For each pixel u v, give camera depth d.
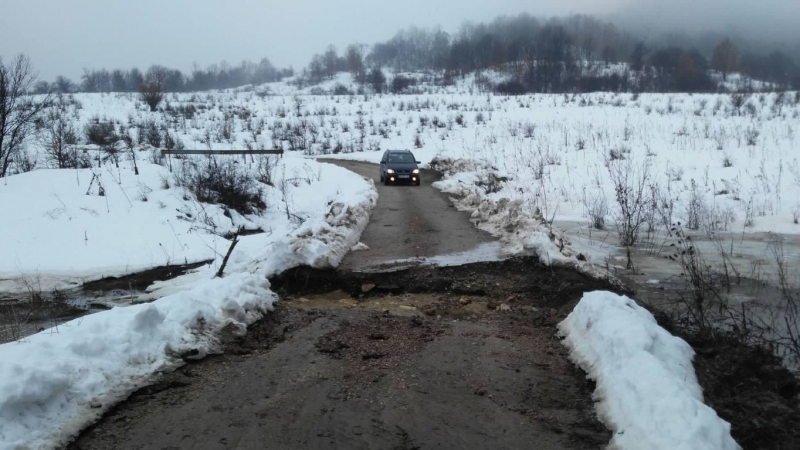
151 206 14.63
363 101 61.47
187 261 11.75
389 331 6.86
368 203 16.06
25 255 11.66
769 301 8.19
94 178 15.57
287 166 25.38
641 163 22.84
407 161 24.53
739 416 4.46
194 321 6.25
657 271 10.23
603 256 11.51
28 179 15.52
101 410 4.61
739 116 33.44
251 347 6.27
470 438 4.26
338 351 6.15
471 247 11.02
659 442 3.72
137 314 5.70
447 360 5.87
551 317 7.45
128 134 32.97
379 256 10.34
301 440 4.22
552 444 4.16
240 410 4.73
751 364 5.52
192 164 17.97
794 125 27.95
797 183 17.31
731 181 18.72
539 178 22.45
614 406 4.46
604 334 5.47
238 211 16.31
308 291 9.00
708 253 11.68
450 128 41.72
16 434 3.98
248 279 7.63
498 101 54.62
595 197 18.61
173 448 4.12
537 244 9.62
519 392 5.08
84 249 12.16
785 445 4.18
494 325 7.21
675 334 6.40
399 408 4.76
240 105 59.50
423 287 9.01
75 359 4.91
